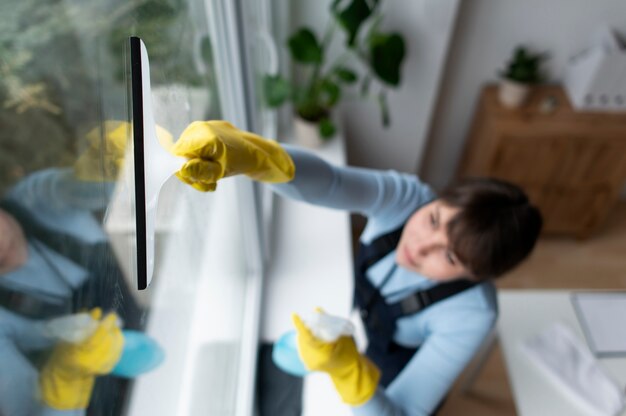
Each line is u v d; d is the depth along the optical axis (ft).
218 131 1.69
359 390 2.19
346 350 2.15
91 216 1.22
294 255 4.23
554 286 6.66
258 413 3.27
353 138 6.34
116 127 1.39
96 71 1.29
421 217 2.65
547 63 5.93
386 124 5.43
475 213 2.39
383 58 4.83
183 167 1.39
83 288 1.16
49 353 1.01
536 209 2.56
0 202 0.87
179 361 2.24
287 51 5.24
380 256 3.00
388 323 3.01
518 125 5.56
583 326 3.98
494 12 5.44
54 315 1.03
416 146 6.39
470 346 2.66
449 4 4.88
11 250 0.89
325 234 4.42
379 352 3.28
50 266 1.02
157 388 1.90
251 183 3.10
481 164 6.15
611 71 5.32
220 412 2.81
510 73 5.51
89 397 1.21
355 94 5.76
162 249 1.94
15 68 0.94
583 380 3.60
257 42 4.07
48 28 1.05
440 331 2.74
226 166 1.64
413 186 2.96
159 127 1.54
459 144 7.02
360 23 4.36
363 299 3.14
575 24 5.51
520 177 6.06
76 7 1.17
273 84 4.41
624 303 4.12
